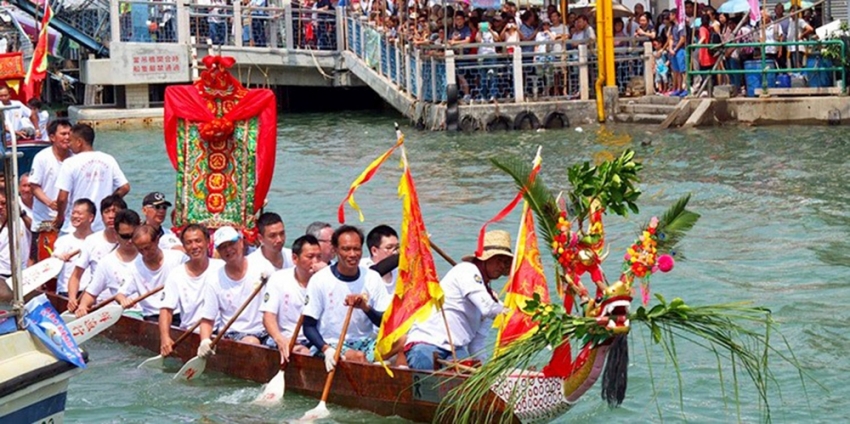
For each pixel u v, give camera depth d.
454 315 11.45
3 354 8.80
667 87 32.84
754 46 29.56
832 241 17.95
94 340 14.45
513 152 27.81
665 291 15.55
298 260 12.33
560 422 11.34
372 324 12.23
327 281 11.94
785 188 21.98
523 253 11.29
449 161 26.98
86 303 14.05
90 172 16.08
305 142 31.53
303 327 12.00
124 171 27.16
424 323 11.52
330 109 41.12
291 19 37.94
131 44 36.44
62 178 16.02
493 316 11.34
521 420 10.59
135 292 14.09
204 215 16.50
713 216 20.00
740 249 17.66
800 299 14.95
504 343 10.99
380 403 11.47
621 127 31.22
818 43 29.06
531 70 32.69
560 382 10.33
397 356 11.61
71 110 37.22
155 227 14.05
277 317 12.45
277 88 40.75
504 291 11.41
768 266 16.64
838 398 11.78
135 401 12.22
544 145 28.72
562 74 32.75
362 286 11.99
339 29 38.56
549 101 32.31
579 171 10.00
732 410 11.57
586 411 11.58
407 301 11.17
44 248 16.06
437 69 32.81
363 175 12.02
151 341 13.77
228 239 12.70
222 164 16.48
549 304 10.01
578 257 9.95
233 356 12.72
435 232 19.55
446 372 10.92
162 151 30.28
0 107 8.80
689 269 16.58
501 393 10.60
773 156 25.33
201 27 37.44
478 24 33.41
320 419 11.51
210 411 11.88
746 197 21.38
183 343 13.26
